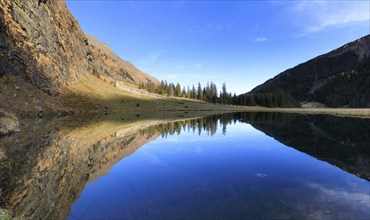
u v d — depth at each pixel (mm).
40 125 46188
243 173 18109
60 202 13508
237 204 12586
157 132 42656
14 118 40000
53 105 70938
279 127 49438
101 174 18750
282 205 12375
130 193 14633
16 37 72500
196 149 27766
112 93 123438
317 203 12539
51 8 110000
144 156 24750
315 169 19000
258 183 15797
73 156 24578
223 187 15180
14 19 74562
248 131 43188
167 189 15109
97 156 24984
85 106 88938
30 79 70375
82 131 42000
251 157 23344
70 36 131250
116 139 35469
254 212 11617
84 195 14477
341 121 60562
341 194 13711
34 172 19078
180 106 139375
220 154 24922
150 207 12531
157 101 139000
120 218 11453
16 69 66750
